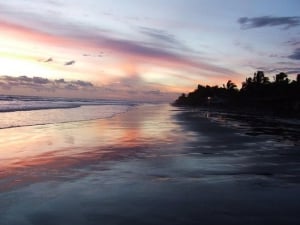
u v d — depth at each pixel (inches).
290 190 372.5
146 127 1133.1
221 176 436.1
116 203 325.4
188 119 1657.2
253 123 1471.5
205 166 498.3
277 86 4111.7
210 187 382.9
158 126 1181.1
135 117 1739.7
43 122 1296.8
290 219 285.1
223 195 351.9
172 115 2039.9
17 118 1446.9
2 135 864.9
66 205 319.9
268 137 886.4
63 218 287.6
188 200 334.6
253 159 555.8
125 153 609.6
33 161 534.6
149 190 370.6
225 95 5693.9
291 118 1947.6
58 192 363.9
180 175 442.0
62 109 2416.3
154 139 807.7
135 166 498.0
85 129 1034.7
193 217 289.0
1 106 2293.3
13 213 298.8
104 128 1076.5
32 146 690.8
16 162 526.6
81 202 329.1
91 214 296.4
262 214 296.0
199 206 316.8
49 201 332.2
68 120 1429.6
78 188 379.9
